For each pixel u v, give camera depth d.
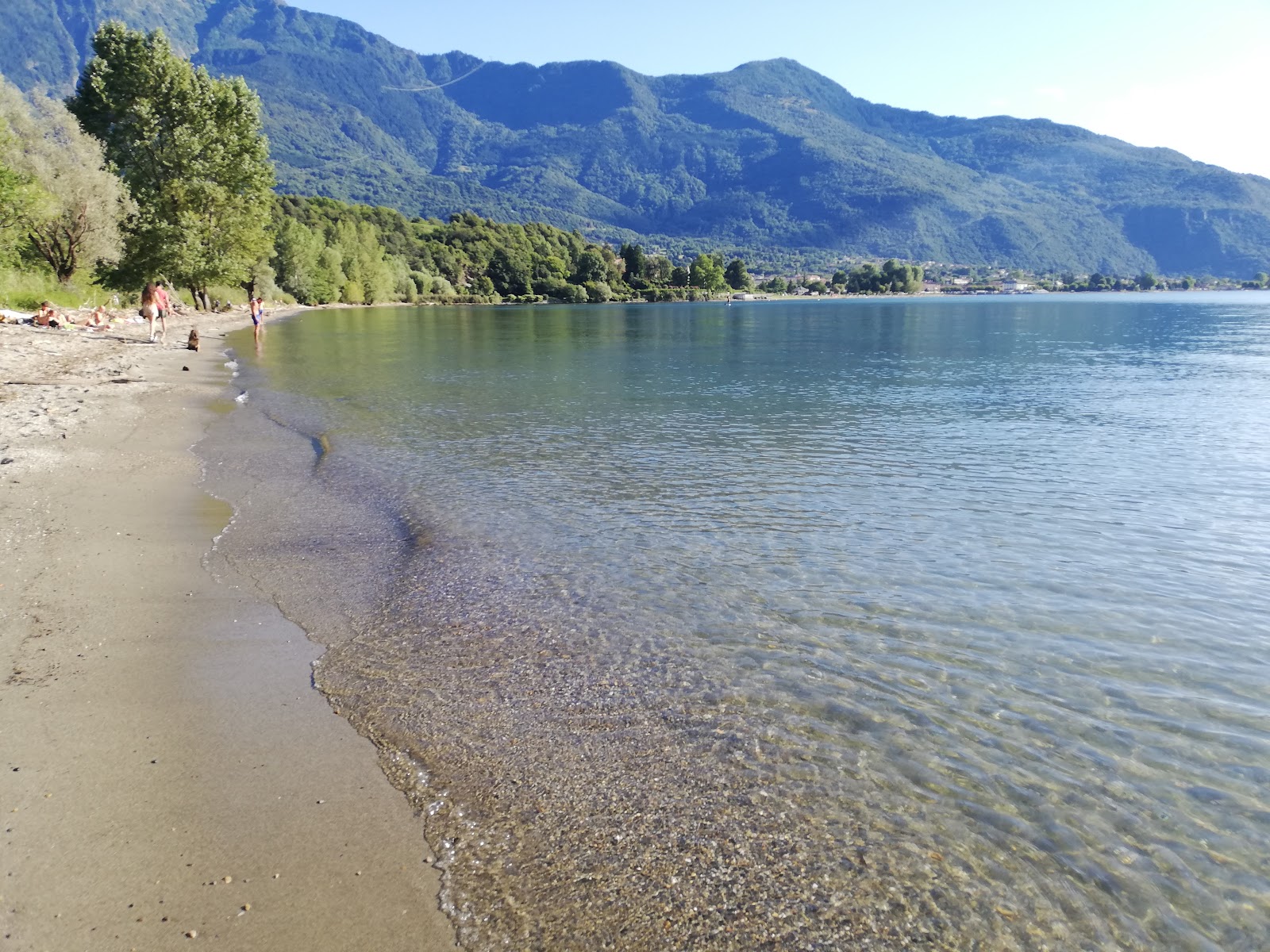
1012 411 23.28
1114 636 8.11
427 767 5.86
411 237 167.25
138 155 51.56
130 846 4.94
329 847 4.99
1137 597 9.13
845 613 8.63
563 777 5.71
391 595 9.16
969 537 11.34
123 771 5.74
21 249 45.38
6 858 4.79
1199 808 5.44
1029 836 5.13
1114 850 5.03
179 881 4.66
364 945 4.22
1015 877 4.78
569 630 8.18
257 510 12.53
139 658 7.51
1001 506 12.99
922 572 9.92
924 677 7.23
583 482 14.52
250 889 4.61
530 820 5.26
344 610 8.74
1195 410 23.11
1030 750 6.09
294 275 102.44
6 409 19.45
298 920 4.38
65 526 11.26
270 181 56.28
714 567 10.05
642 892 4.61
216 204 53.59
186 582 9.49
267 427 19.80
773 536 11.35
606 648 7.76
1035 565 10.20
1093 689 7.04
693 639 7.98
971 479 14.85
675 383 30.81
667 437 19.16
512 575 9.74
